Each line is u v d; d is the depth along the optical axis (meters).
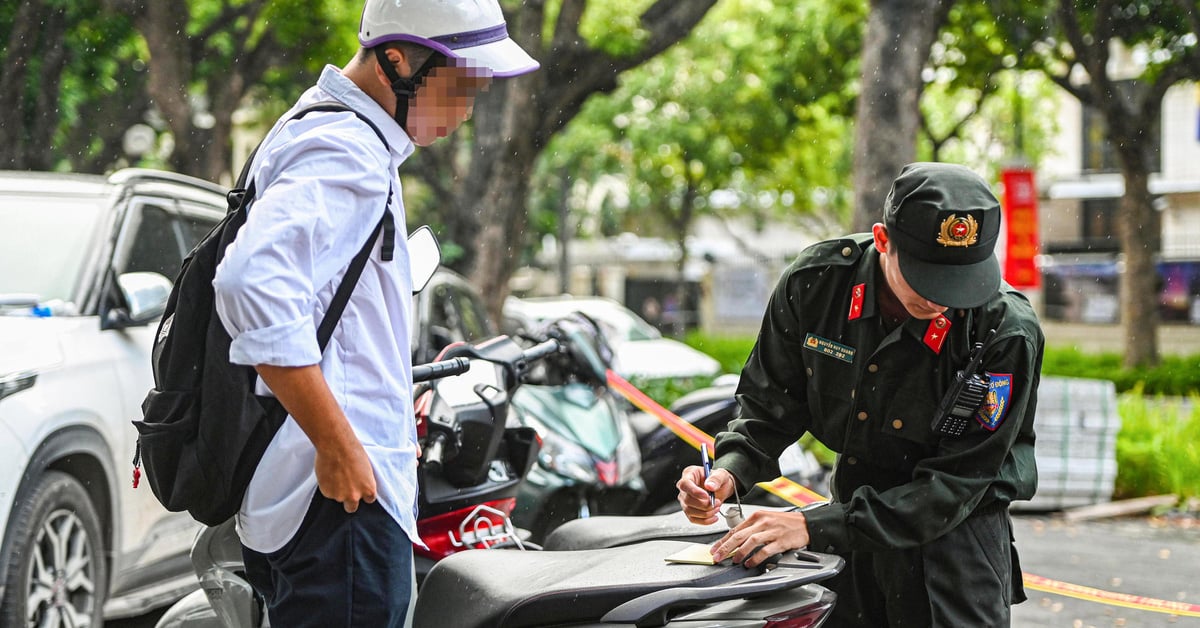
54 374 4.13
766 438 2.79
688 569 2.21
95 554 4.26
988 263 2.39
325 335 2.11
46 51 14.19
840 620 2.87
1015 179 12.44
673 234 40.09
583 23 17.67
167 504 2.17
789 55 21.31
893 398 2.58
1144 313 20.62
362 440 2.13
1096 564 6.92
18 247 4.78
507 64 2.26
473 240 14.57
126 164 18.08
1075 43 17.14
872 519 2.38
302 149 2.10
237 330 2.01
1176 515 8.77
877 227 2.52
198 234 5.71
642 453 5.88
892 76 10.40
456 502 3.58
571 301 17.12
